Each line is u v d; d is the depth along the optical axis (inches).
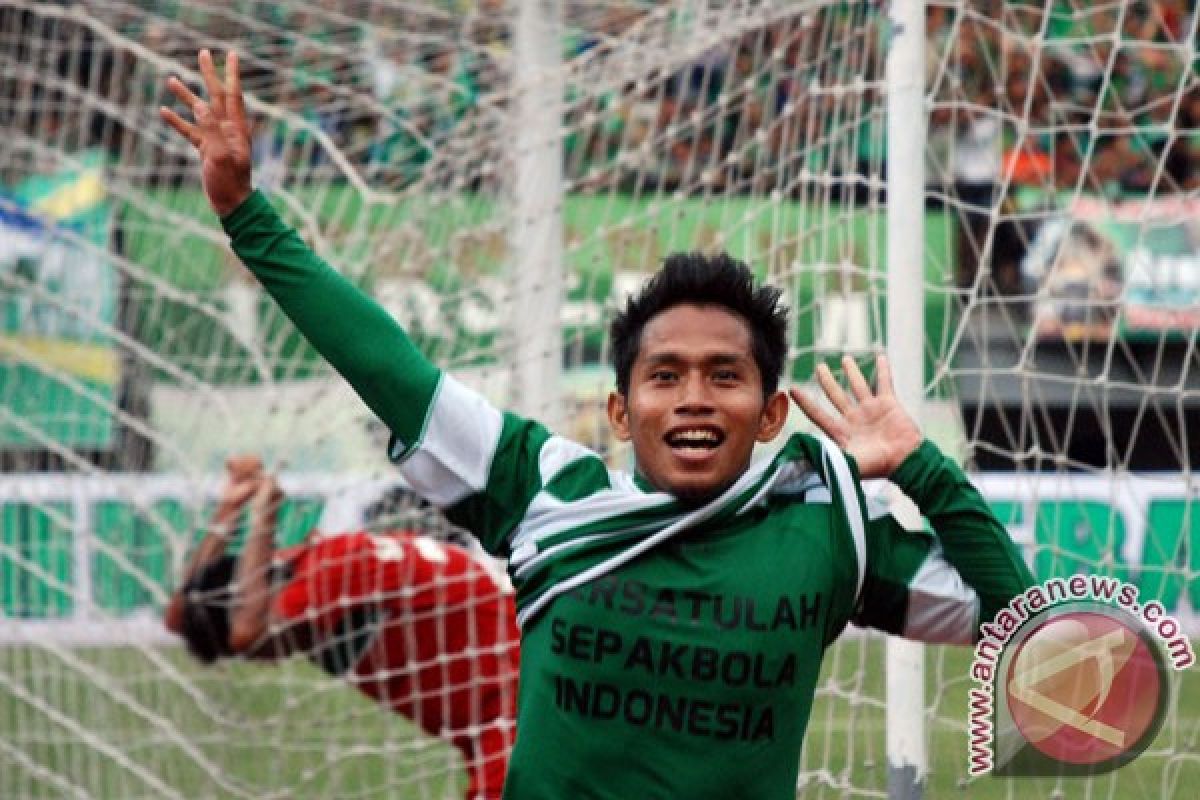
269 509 810.8
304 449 951.6
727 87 832.9
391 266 974.4
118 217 1144.8
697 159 1046.4
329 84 1016.2
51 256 1123.3
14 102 1154.7
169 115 423.8
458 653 745.0
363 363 414.0
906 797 579.8
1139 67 1302.9
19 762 903.7
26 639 995.9
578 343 964.0
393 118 994.7
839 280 748.0
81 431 1109.1
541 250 835.4
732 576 398.0
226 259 1112.2
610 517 403.9
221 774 848.9
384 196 945.5
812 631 400.5
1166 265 1331.2
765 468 409.1
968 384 1414.9
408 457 415.5
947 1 723.4
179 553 909.8
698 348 401.4
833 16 755.4
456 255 951.0
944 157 1242.6
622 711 395.9
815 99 712.4
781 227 788.0
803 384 913.5
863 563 411.2
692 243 928.3
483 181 949.2
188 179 1143.0
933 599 417.4
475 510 417.7
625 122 1067.9
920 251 592.4
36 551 1058.7
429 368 418.6
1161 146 1330.0
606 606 398.9
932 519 423.5
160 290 1065.5
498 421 419.2
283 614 770.2
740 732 394.0
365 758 903.1
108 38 969.5
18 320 1108.5
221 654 810.2
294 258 420.2
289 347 1101.7
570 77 855.1
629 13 964.0
